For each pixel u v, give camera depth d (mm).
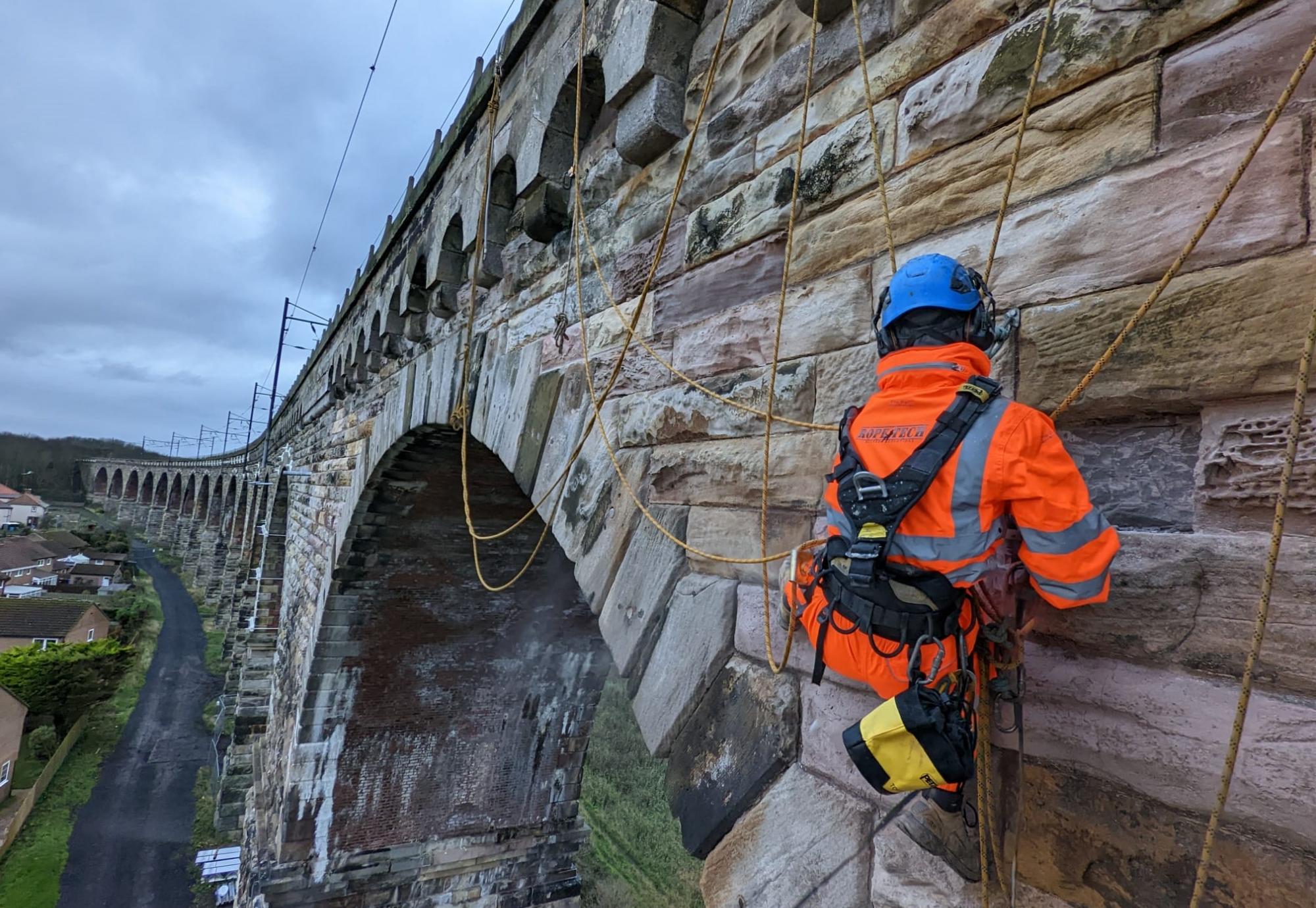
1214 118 1570
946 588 1462
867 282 2367
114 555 61531
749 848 2443
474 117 6020
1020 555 1479
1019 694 1649
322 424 13328
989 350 1953
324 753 10023
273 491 19922
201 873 18000
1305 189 1407
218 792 19547
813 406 2498
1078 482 1391
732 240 3018
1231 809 1397
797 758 2375
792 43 2863
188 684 33188
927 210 2203
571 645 11125
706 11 3420
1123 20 1748
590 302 4156
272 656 19953
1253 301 1446
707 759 2697
